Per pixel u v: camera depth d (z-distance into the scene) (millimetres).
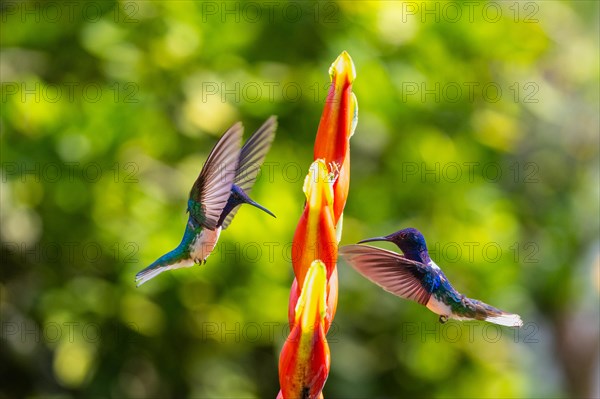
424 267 5723
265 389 10883
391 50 10602
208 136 10172
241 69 10031
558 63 16781
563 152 17719
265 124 5707
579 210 17766
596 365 21344
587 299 20016
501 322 5828
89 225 9609
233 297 9555
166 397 10234
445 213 10938
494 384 11438
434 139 10852
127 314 9641
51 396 10430
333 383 10930
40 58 10227
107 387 9984
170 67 9766
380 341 11180
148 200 9531
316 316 3918
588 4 18656
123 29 9812
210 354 10117
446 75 10984
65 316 9781
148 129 9609
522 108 14234
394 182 10844
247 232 9312
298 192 10211
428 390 11289
